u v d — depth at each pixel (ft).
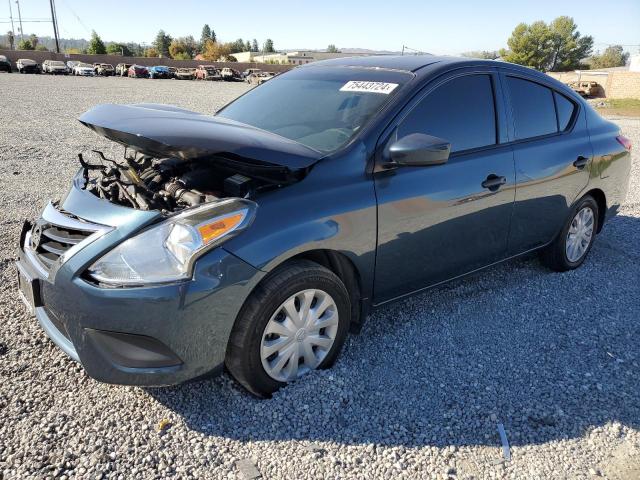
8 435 7.95
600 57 334.65
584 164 13.99
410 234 10.22
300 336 9.02
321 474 7.59
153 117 8.98
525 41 255.70
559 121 13.85
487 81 11.98
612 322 12.26
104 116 9.21
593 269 15.31
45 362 9.73
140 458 7.68
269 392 8.95
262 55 354.54
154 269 7.66
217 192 9.14
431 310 12.42
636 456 8.20
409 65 11.52
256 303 8.27
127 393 9.02
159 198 9.18
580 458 8.13
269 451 7.95
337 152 9.43
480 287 13.79
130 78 163.32
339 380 9.34
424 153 9.16
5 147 30.22
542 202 13.06
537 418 8.93
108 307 7.63
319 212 8.80
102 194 10.01
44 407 8.58
